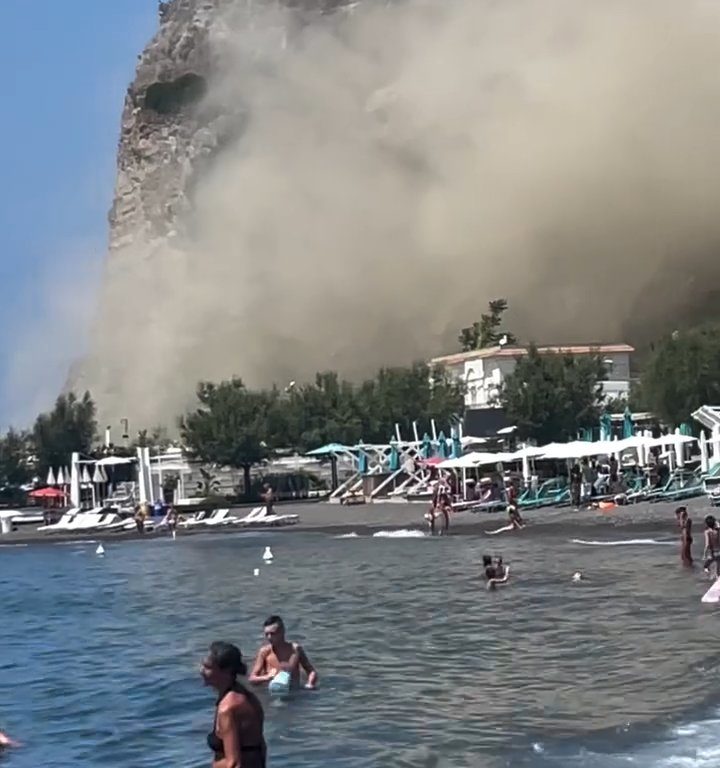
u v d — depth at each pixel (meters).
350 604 34.22
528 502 68.88
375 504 91.94
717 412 69.69
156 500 92.56
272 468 119.94
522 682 20.44
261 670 20.55
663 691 18.89
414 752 15.84
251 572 47.47
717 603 28.67
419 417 115.88
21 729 18.95
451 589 36.28
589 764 14.75
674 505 63.00
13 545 77.19
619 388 134.88
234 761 10.55
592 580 35.56
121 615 35.69
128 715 19.67
